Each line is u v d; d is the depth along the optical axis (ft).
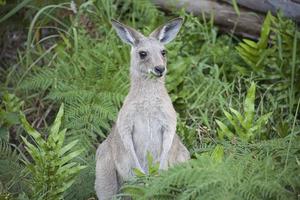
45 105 41.75
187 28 43.34
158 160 34.14
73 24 43.21
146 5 44.32
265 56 41.37
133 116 33.50
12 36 45.37
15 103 38.73
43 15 43.93
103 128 40.09
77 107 38.91
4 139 37.78
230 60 42.68
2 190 33.53
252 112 35.17
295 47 39.91
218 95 39.70
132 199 32.19
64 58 41.98
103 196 34.42
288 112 39.96
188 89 40.98
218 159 30.42
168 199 29.43
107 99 39.06
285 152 31.01
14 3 44.04
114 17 44.55
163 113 33.45
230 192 27.84
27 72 41.63
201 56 42.73
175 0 44.75
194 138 37.32
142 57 34.35
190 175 28.12
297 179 28.45
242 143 33.45
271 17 40.98
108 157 34.22
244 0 43.42
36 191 32.07
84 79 40.24
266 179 28.37
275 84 40.91
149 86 33.53
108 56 41.63
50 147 31.81
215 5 44.29
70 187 34.88
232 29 44.42
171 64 41.01
